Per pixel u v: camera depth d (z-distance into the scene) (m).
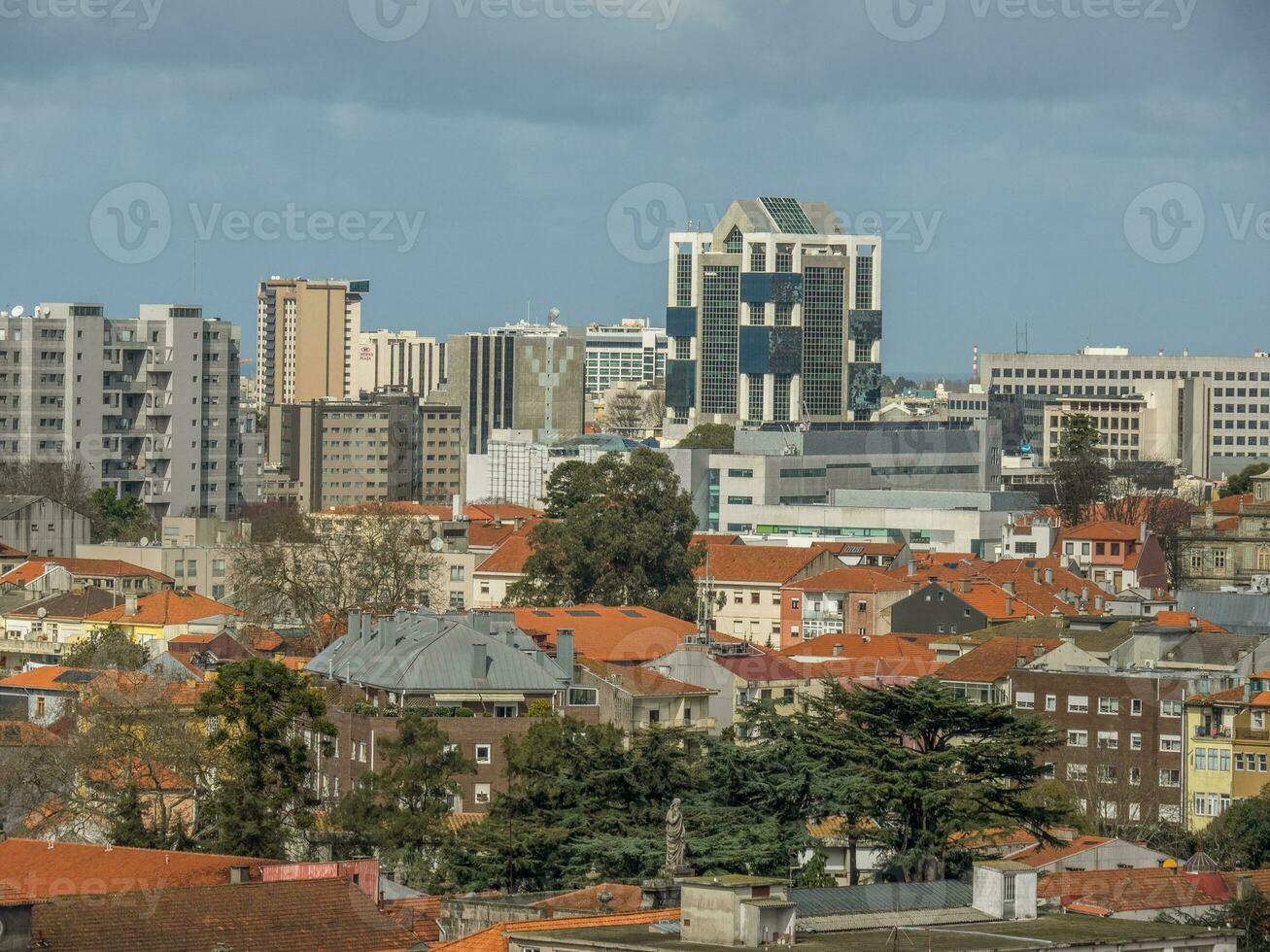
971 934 186.88
